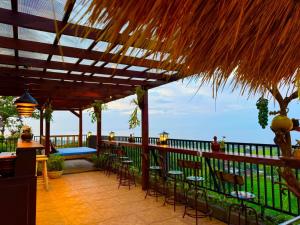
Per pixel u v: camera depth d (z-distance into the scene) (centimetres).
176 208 407
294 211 312
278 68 72
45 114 751
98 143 855
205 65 65
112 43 53
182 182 432
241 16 48
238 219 322
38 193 507
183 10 49
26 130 496
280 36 58
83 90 649
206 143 449
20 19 251
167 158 502
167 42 55
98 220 357
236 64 67
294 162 98
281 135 103
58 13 246
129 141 660
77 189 540
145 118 549
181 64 64
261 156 303
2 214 284
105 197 477
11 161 303
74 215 379
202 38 55
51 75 493
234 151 379
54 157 709
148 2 48
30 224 299
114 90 643
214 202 376
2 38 310
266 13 52
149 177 537
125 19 49
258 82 82
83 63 433
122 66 440
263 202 345
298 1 53
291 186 101
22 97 504
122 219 360
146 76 483
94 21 50
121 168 611
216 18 51
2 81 509
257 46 60
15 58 390
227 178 286
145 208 408
